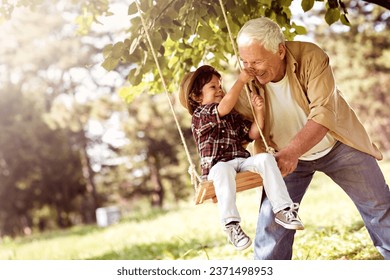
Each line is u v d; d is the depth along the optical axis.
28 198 49.12
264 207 6.27
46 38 52.09
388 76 43.66
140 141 48.03
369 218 6.21
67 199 50.34
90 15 9.90
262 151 6.27
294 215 5.45
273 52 5.56
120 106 46.97
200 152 5.88
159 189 50.69
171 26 6.83
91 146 53.69
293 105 5.95
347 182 6.17
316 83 5.75
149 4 6.75
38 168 47.94
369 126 52.25
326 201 17.98
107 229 24.17
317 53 5.81
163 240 15.22
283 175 5.70
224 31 7.20
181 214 22.55
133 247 14.92
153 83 8.91
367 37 37.88
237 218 5.43
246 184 5.75
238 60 5.74
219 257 10.20
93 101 48.75
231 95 5.68
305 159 6.22
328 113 5.68
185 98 6.23
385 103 47.31
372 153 6.07
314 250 9.52
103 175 54.88
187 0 6.72
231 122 5.96
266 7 7.61
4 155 47.00
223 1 6.80
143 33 6.77
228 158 5.79
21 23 50.84
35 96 50.34
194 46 8.68
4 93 48.03
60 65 50.66
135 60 6.98
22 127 47.03
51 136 48.31
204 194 5.62
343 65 40.31
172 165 50.62
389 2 7.94
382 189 6.09
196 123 5.91
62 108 47.84
